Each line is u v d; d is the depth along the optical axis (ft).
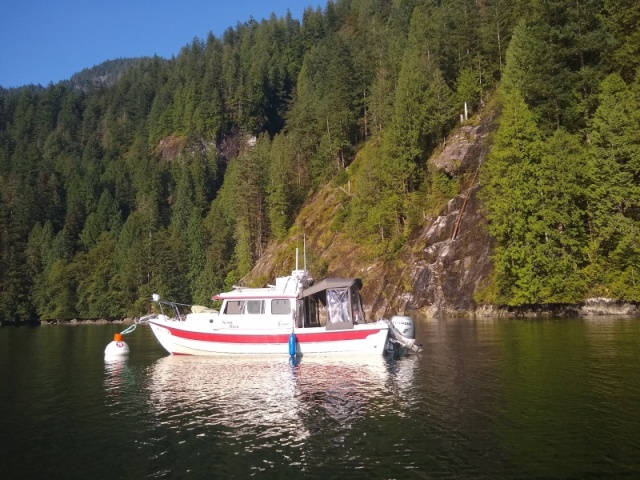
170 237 351.87
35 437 40.75
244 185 304.71
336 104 296.92
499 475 29.94
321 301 90.43
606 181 145.18
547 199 151.12
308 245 254.06
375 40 356.59
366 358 78.23
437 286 180.04
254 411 47.21
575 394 47.78
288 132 404.98
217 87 551.18
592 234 149.48
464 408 44.83
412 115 219.20
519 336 97.14
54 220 428.56
